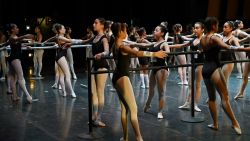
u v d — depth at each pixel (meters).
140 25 18.23
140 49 8.62
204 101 7.71
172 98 8.06
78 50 16.31
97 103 5.94
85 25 18.06
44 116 6.57
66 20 18.06
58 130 5.73
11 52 7.45
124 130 5.04
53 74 11.71
